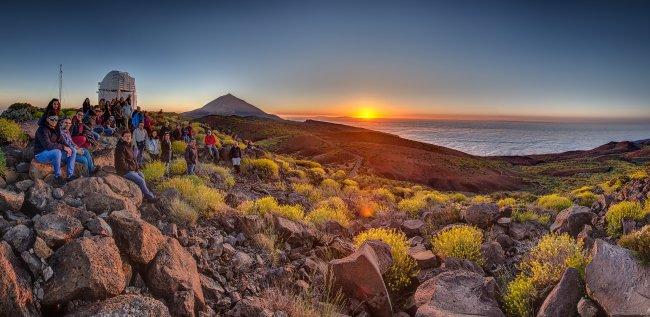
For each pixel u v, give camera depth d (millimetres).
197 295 5973
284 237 9461
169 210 8844
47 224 5789
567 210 11984
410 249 10086
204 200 9812
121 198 7520
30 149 9148
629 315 5273
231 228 9195
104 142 15797
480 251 9391
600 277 5906
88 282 5062
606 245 6297
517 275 7949
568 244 8250
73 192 7410
